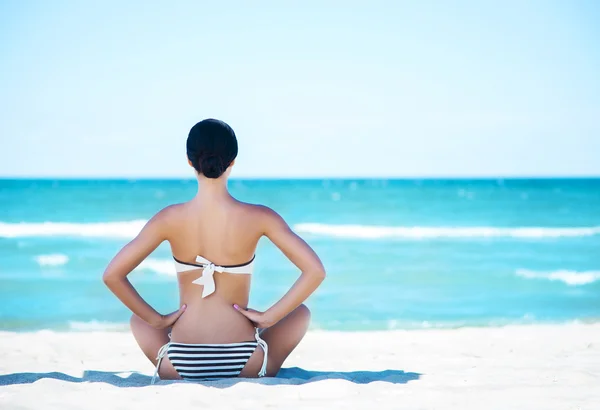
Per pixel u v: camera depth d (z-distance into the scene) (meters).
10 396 3.15
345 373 4.18
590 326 7.43
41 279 12.71
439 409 3.04
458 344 5.79
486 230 23.77
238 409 2.97
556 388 3.52
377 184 65.44
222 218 3.52
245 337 3.62
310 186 62.44
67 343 5.88
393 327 8.30
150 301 10.29
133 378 3.84
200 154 3.43
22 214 30.58
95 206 35.94
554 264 15.39
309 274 3.52
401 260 16.16
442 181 70.31
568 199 41.69
